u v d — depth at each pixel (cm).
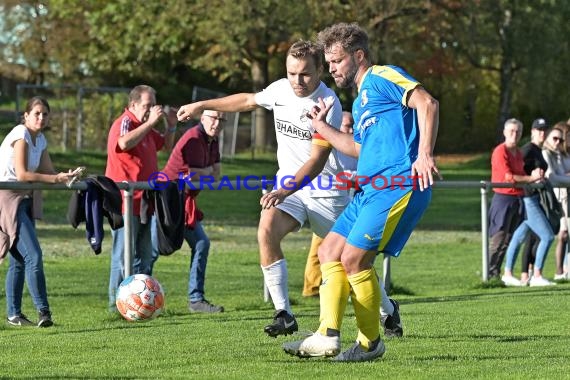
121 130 2436
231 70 9881
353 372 1462
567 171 3219
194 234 2534
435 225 5734
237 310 2539
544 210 3106
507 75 11738
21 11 12712
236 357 1633
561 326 2022
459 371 1459
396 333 1823
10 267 2256
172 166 2522
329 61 1591
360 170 1552
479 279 3294
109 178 2291
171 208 2397
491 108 13638
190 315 2428
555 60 11400
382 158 1529
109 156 2459
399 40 9919
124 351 1727
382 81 1533
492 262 3203
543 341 1805
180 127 8425
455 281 3278
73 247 4225
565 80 11588
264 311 2464
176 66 12562
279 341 1828
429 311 2305
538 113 13050
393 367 1505
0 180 2206
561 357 1609
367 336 1580
